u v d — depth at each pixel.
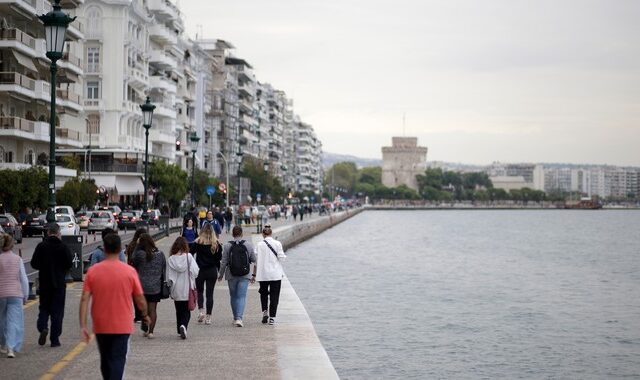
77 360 19.48
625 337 42.84
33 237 74.00
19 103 84.56
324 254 97.62
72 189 88.12
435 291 62.69
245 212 112.81
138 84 124.19
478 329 44.41
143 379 17.98
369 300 55.56
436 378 32.62
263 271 25.95
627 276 80.88
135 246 23.45
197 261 26.03
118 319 14.89
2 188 73.88
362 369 33.69
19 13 79.19
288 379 18.09
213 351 21.27
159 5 134.62
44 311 21.19
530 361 36.56
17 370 18.36
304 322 26.25
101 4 115.44
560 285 70.94
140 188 115.25
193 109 162.12
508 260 100.38
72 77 97.31
